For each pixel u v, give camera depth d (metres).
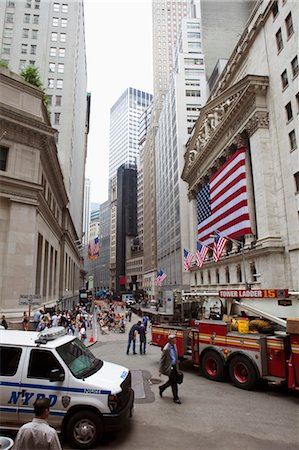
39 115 25.55
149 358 15.30
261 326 10.10
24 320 18.67
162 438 6.21
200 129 50.66
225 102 40.81
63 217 46.81
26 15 52.84
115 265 156.50
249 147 35.25
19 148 23.97
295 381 8.37
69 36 54.00
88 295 83.00
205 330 11.17
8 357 6.33
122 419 6.01
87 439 5.83
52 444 3.70
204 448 5.79
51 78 51.81
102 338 23.70
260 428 6.70
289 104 27.83
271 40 30.86
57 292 41.59
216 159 42.94
